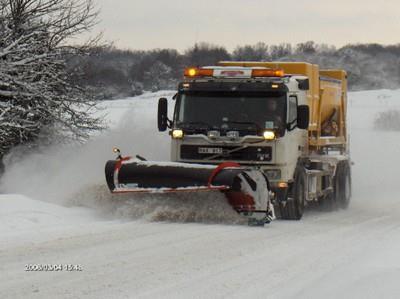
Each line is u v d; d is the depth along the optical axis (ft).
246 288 44.57
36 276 47.14
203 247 61.16
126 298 41.27
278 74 84.94
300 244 65.10
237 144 83.76
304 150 95.09
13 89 110.42
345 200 111.14
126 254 56.29
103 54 119.96
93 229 70.23
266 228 77.82
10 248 57.57
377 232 76.69
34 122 111.45
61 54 115.75
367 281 47.26
